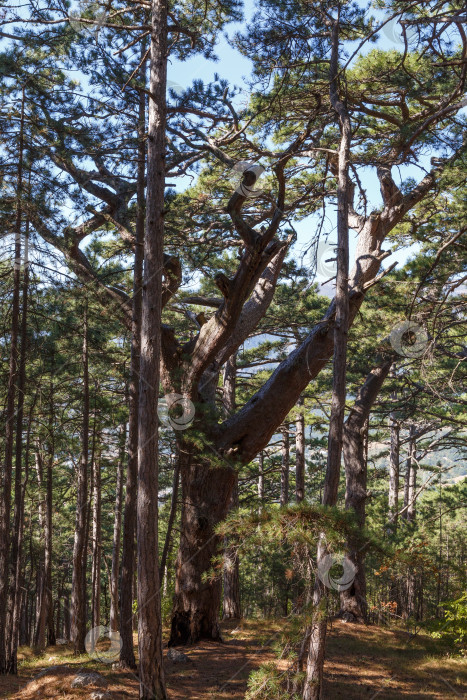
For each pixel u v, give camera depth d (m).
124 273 19.33
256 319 17.31
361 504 20.45
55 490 26.89
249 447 15.45
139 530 10.52
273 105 14.41
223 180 16.64
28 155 13.76
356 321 18.16
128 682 11.73
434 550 21.92
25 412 17.08
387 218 15.02
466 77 11.40
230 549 9.20
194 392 15.29
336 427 9.98
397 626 19.02
